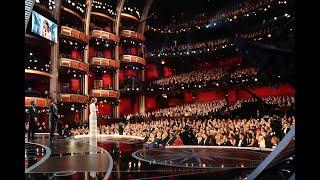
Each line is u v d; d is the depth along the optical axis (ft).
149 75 157.79
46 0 104.32
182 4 162.30
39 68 103.81
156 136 55.31
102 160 25.90
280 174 13.43
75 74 122.01
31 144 43.34
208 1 148.15
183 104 141.69
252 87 115.44
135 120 122.31
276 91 106.32
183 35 157.28
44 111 104.58
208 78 131.95
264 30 101.04
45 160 25.99
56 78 109.09
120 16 144.36
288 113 83.82
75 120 128.47
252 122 66.03
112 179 17.75
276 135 44.91
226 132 52.80
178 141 48.32
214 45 136.56
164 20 163.43
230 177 18.02
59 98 108.99
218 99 133.49
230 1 137.28
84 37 122.93
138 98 147.95
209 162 24.35
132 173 19.58
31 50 110.01
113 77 140.26
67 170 20.75
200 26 148.36
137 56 147.54
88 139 58.44
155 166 22.41
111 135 84.28
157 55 153.07
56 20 109.29
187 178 17.90
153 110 148.15
